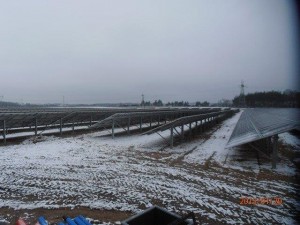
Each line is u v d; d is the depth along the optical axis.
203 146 18.23
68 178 9.96
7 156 13.79
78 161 12.93
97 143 19.25
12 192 8.40
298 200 7.80
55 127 29.11
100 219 6.54
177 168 11.77
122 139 21.67
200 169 11.60
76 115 26.69
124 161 13.16
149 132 17.48
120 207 7.29
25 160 12.88
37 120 22.50
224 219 6.58
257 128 15.31
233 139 14.53
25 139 20.17
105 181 9.64
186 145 18.72
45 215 6.74
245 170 11.41
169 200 7.82
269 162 13.02
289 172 11.05
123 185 9.19
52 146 17.22
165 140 21.17
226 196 8.16
